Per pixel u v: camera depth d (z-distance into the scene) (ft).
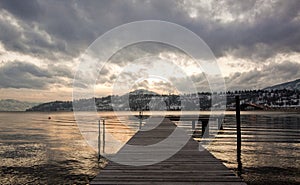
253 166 37.81
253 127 103.35
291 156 44.24
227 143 56.59
